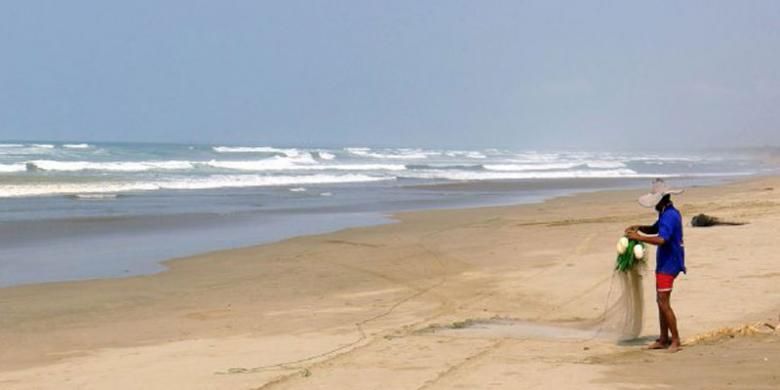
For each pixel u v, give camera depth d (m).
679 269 9.83
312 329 11.67
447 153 109.19
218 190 40.28
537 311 12.64
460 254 18.91
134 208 30.61
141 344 11.02
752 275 14.20
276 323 12.20
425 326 11.63
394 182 50.09
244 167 59.81
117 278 16.45
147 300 14.26
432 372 8.88
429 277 16.08
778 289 12.98
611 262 16.83
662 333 9.90
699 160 113.12
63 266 17.94
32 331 11.94
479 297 13.91
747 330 10.10
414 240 21.67
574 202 35.28
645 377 8.36
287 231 24.19
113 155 67.69
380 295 14.37
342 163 71.25
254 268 17.55
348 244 21.05
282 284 15.64
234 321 12.42
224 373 9.09
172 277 16.55
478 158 96.62
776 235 18.78
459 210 31.08
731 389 7.70
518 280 15.28
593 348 10.02
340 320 12.29
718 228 20.33
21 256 19.28
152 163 55.53
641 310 10.60
